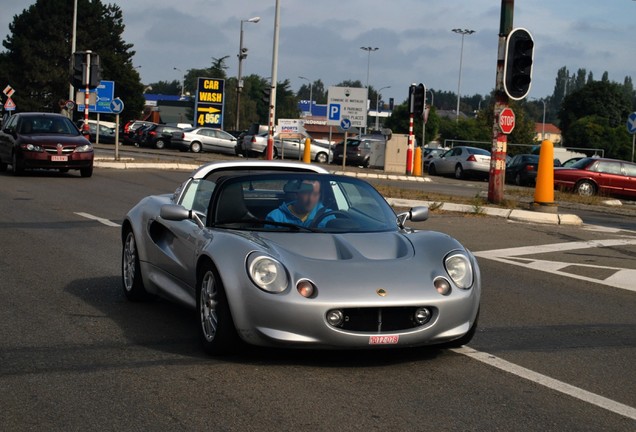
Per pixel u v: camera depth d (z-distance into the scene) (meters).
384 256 6.12
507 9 18.25
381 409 5.01
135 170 27.77
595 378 5.89
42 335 6.73
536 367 6.12
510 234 14.61
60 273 9.55
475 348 6.63
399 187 27.28
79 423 4.68
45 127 24.31
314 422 4.75
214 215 6.79
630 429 4.81
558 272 10.81
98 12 98.75
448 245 6.37
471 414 4.97
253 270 5.75
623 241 14.29
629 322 7.93
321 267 5.82
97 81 29.31
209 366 5.89
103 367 5.83
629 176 29.73
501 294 9.16
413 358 6.23
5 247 11.27
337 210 6.84
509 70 18.27
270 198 6.87
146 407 4.97
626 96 102.94
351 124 36.97
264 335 5.65
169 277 7.36
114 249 11.36
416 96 36.56
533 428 4.76
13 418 4.75
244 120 124.06
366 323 5.64
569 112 101.75
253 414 4.87
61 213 15.30
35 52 97.19
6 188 19.83
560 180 29.89
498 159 18.97
